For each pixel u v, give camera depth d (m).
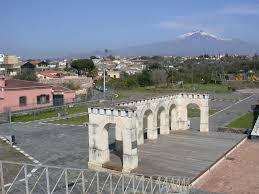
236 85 123.50
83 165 32.97
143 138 39.12
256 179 29.56
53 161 34.09
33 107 65.19
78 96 80.50
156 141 40.25
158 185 26.88
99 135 31.89
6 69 125.12
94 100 76.69
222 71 148.75
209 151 36.12
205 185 28.30
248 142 42.47
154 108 40.69
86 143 41.28
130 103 36.12
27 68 132.00
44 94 68.38
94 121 32.06
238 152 37.88
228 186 28.06
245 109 71.88
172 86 114.88
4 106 61.03
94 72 135.12
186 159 33.28
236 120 57.47
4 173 30.09
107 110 31.14
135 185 27.66
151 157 33.84
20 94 63.81
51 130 48.91
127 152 30.30
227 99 90.38
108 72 143.00
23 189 25.88
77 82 99.81
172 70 133.50
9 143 40.91
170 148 37.19
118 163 31.95
